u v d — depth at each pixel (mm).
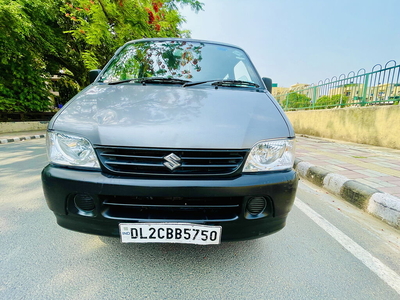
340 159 4164
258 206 1306
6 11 7371
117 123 1321
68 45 11648
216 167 1257
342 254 1650
